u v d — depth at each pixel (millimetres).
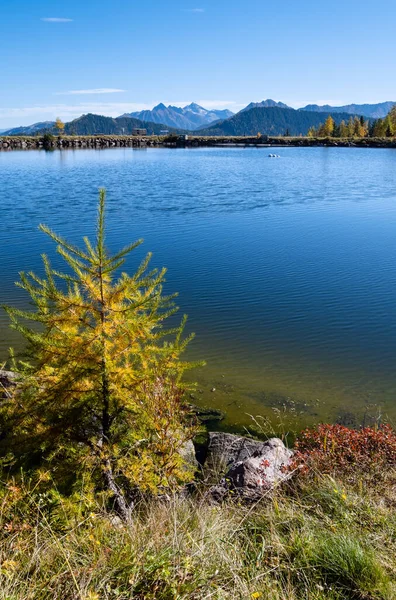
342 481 4672
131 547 3229
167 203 33812
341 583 3205
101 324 4594
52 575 2988
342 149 110375
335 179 49312
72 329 4629
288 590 3062
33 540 3414
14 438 4539
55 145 118875
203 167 64062
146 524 3781
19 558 3215
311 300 13953
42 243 21562
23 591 2754
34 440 4512
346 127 153875
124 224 25969
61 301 4590
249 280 15930
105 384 4617
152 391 4754
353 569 3236
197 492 5410
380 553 3459
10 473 4582
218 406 8391
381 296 14219
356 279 15977
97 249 4664
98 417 4785
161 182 47250
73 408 4598
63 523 3777
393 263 17875
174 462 4797
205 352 10477
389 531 3773
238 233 23562
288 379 9352
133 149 112125
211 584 2975
